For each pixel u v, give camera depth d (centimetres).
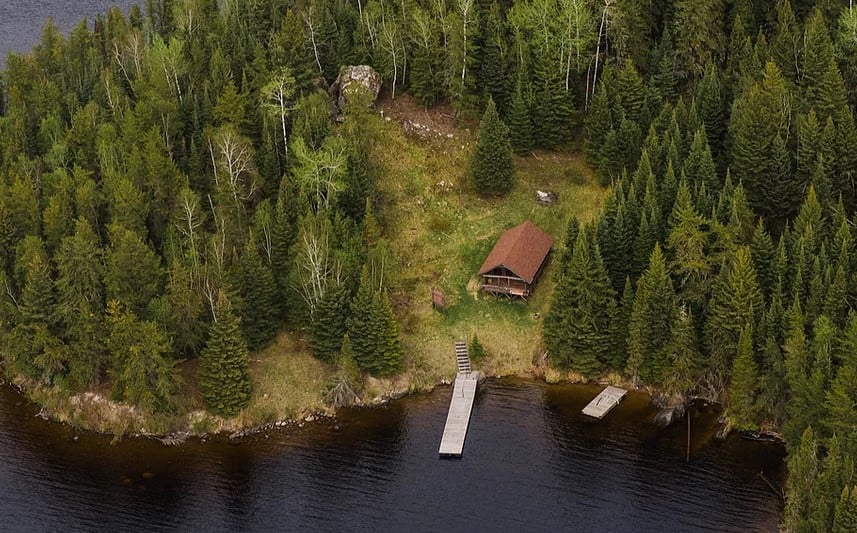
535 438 10838
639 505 9831
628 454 10538
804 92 12962
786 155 11806
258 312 11656
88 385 11456
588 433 10869
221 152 12406
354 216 12688
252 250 11562
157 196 12175
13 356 11750
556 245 12850
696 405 11144
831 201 11531
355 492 10219
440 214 13262
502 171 13150
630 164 12988
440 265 12775
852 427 9156
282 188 12294
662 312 11038
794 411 9919
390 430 11106
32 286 11181
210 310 11506
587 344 11444
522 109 13538
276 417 11262
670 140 12538
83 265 11112
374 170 13375
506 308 12300
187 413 11181
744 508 9706
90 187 12075
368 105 13488
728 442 10625
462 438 10794
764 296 11044
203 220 12112
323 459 10712
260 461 10725
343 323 11569
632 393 11381
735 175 12200
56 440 11069
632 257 11731
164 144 12938
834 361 10038
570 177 13538
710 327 10938
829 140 11725
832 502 8500
